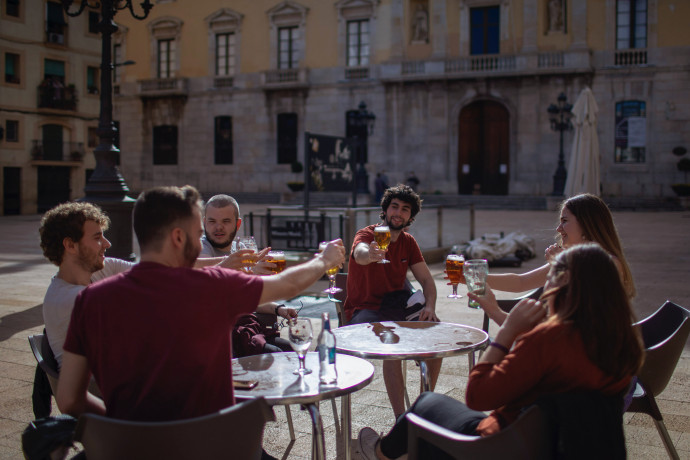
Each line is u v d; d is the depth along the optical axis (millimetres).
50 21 32312
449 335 3645
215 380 2309
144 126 38594
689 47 28906
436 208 12781
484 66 31578
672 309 3520
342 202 28844
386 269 4484
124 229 9695
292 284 2457
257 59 36062
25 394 4773
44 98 31906
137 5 38281
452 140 32688
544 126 30953
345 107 34312
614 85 30062
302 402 2639
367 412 4473
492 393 2281
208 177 37406
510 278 4168
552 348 2215
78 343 2289
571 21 30484
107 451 2080
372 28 33719
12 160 31062
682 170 28703
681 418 4242
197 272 2277
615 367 2199
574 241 3467
